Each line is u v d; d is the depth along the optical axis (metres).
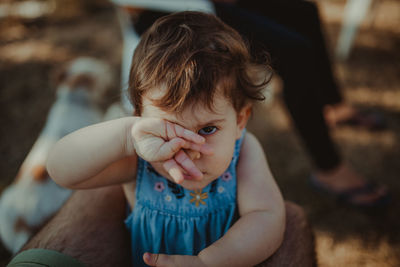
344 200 1.64
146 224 0.82
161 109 0.66
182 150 0.67
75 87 1.72
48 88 2.60
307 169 1.88
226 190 0.82
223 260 0.69
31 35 3.32
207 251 0.70
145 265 0.84
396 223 1.57
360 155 1.92
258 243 0.71
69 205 0.83
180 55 0.68
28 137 2.20
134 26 1.55
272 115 2.24
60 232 0.75
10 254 1.50
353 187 1.61
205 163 0.70
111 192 0.88
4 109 2.43
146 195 0.82
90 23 3.52
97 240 0.76
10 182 1.88
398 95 2.36
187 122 0.67
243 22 1.35
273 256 0.73
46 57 2.96
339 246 1.50
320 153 1.53
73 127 1.63
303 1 1.55
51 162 0.71
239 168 0.84
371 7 3.05
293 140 2.06
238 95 0.75
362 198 1.60
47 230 0.76
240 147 0.87
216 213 0.82
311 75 1.35
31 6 3.77
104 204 0.84
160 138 0.66
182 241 0.82
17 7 3.76
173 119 0.67
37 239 0.74
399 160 1.88
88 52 3.01
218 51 0.70
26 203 1.35
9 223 1.36
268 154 1.98
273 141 2.06
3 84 2.66
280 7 1.55
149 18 1.47
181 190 0.82
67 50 3.05
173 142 0.64
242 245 0.70
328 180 1.64
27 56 2.99
